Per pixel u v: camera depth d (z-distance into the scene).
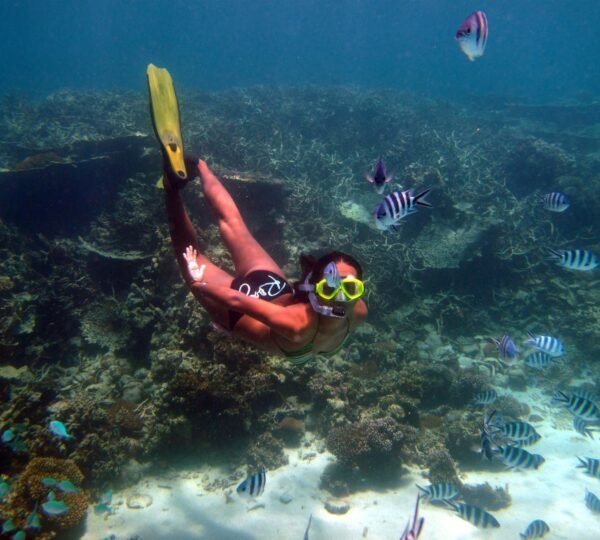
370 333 9.22
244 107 21.70
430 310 10.75
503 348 6.55
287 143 16.62
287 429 6.96
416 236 12.20
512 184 16.78
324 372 7.66
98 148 11.18
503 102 33.16
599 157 19.36
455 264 11.16
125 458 6.28
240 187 9.98
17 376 6.92
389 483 6.43
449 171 14.52
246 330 3.05
